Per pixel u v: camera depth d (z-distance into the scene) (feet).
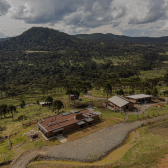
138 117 192.24
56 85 471.21
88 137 145.18
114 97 271.90
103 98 330.34
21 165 106.83
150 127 156.97
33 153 119.96
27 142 137.69
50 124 161.17
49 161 110.73
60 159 111.96
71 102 307.17
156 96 309.63
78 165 102.83
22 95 424.87
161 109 220.23
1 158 114.62
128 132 153.17
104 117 201.05
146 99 283.79
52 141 138.41
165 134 135.74
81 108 254.68
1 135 158.51
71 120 173.88
